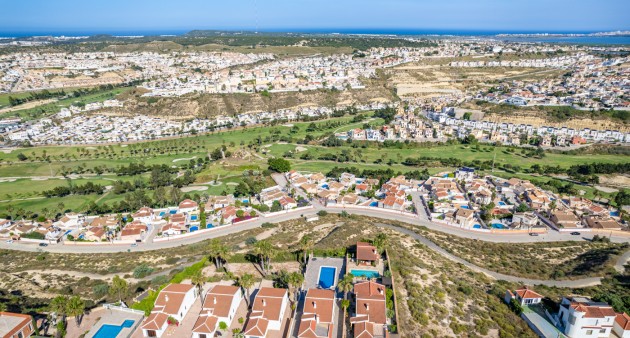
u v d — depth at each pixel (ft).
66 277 422.82
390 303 307.58
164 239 536.01
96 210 637.30
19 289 392.27
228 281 359.05
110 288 344.69
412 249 432.25
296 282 319.06
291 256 398.62
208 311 301.63
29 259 483.92
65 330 299.79
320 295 306.14
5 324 291.38
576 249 492.13
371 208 620.90
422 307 308.40
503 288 362.12
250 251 422.82
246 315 311.47
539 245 506.89
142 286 375.66
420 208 629.10
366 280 342.44
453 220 572.51
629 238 529.04
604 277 400.88
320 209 620.49
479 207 627.87
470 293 340.18
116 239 540.93
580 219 578.25
